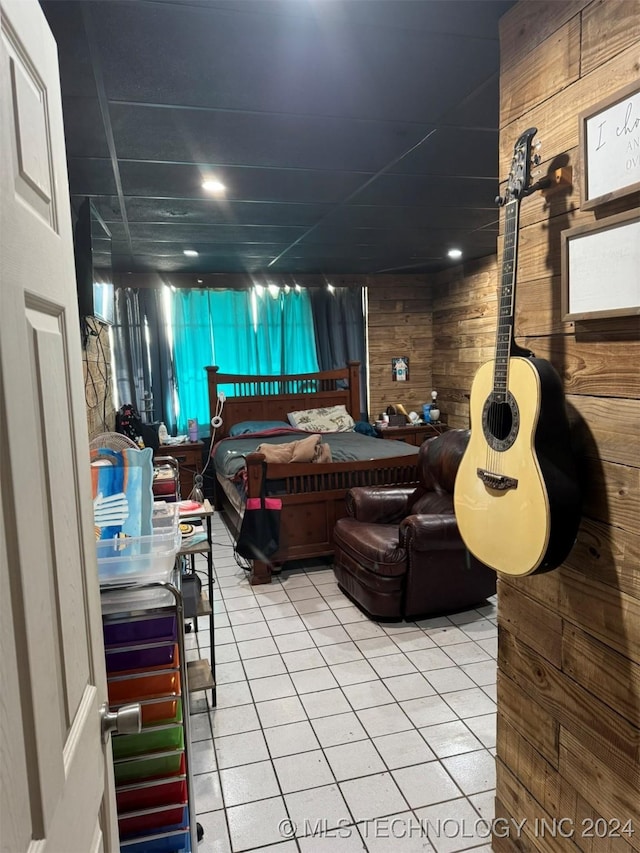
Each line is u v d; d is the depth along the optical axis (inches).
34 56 28.5
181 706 56.8
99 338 143.5
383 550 113.3
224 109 81.5
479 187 121.7
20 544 22.9
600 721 47.3
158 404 212.2
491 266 200.8
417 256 200.7
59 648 27.9
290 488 143.6
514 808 59.9
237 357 221.0
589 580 48.2
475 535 57.4
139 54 66.3
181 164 102.7
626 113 40.8
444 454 125.5
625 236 41.8
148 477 66.9
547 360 52.2
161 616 55.4
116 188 115.0
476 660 101.5
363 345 237.6
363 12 58.9
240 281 221.6
